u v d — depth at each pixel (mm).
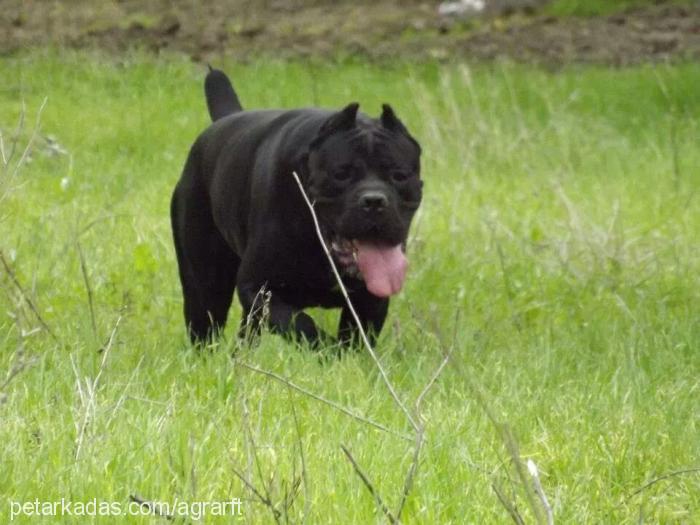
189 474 7305
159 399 8938
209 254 11445
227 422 8578
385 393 9203
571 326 11766
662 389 9711
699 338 11297
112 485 7277
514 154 20000
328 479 7465
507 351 10758
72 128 20812
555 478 8016
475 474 7793
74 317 11211
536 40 29562
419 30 30688
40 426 8008
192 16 31641
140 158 19656
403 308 12234
